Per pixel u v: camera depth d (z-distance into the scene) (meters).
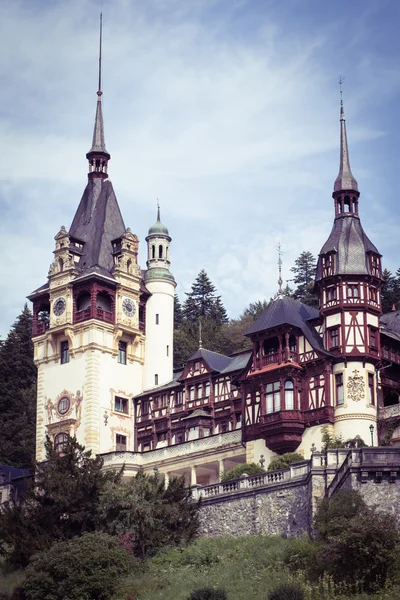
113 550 62.53
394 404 87.56
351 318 86.81
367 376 85.88
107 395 99.75
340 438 84.00
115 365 101.31
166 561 64.25
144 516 66.38
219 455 91.50
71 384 100.25
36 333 104.38
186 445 93.88
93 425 97.81
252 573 59.81
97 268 102.44
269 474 67.56
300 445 86.25
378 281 88.56
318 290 89.31
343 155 93.00
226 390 95.75
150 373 103.69
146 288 106.56
